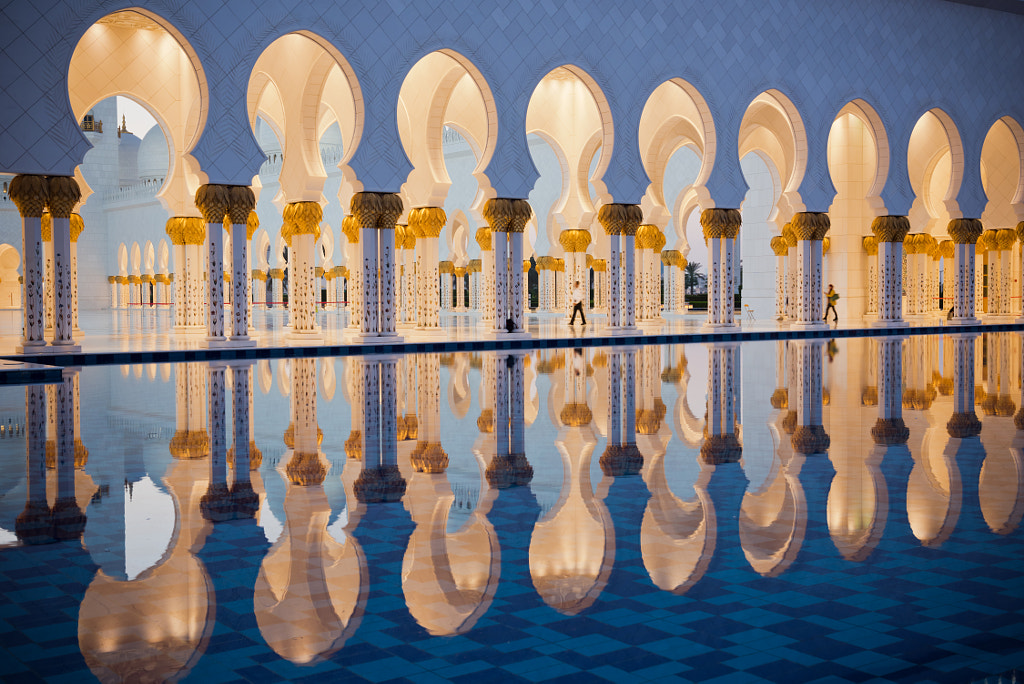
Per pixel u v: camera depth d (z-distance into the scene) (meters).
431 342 12.57
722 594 2.67
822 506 3.70
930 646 2.29
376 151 12.23
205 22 11.20
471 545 3.18
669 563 2.97
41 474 4.40
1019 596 2.64
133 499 3.88
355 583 2.78
